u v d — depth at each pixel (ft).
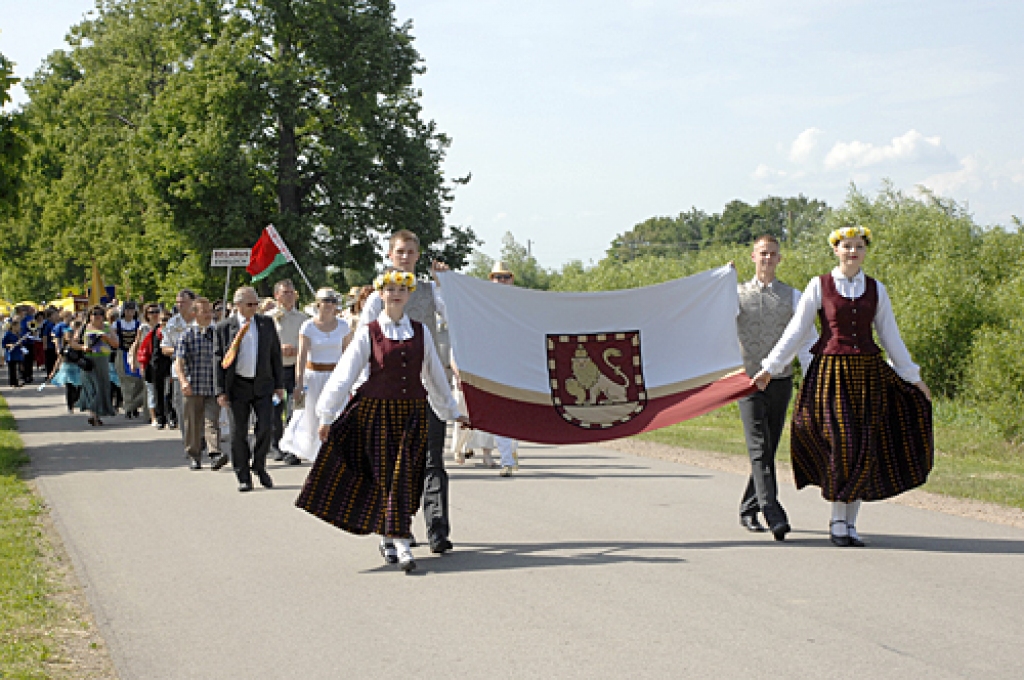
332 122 125.80
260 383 34.96
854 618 18.30
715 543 24.75
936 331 60.18
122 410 70.85
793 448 24.72
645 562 22.82
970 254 73.36
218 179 117.19
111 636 18.21
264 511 30.60
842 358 23.80
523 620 18.70
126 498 33.14
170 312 81.10
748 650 16.69
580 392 27.37
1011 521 27.14
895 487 23.75
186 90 121.49
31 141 63.72
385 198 126.72
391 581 21.80
